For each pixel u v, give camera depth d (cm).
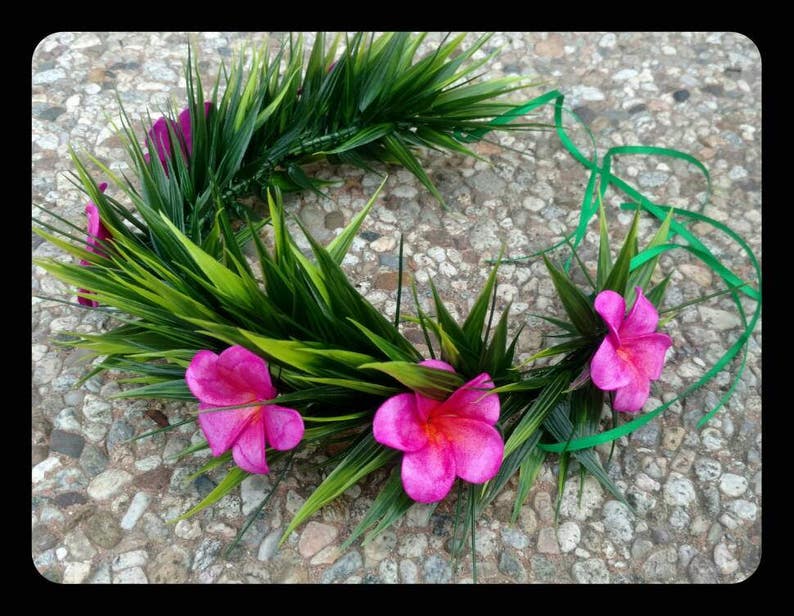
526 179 60
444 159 61
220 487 40
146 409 48
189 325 43
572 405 45
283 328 41
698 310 53
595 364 41
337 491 39
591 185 57
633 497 45
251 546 43
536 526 43
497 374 42
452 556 42
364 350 41
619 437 45
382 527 40
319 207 58
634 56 68
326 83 56
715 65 67
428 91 57
